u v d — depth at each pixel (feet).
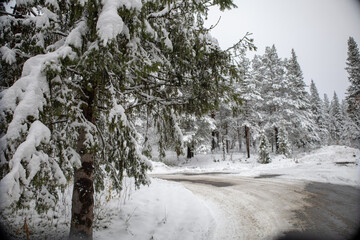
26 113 8.27
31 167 7.75
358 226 14.40
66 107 10.10
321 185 28.53
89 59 9.35
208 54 15.11
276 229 15.11
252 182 35.09
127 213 18.57
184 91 18.02
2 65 11.13
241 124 92.53
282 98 97.19
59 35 12.69
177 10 13.75
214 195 27.04
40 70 8.96
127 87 15.19
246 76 89.66
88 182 12.89
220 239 14.30
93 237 13.93
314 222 15.71
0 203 6.78
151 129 20.11
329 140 131.34
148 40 13.56
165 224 16.96
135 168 14.49
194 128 71.36
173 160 87.71
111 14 8.93
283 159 69.21
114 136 14.38
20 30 12.03
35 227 14.88
